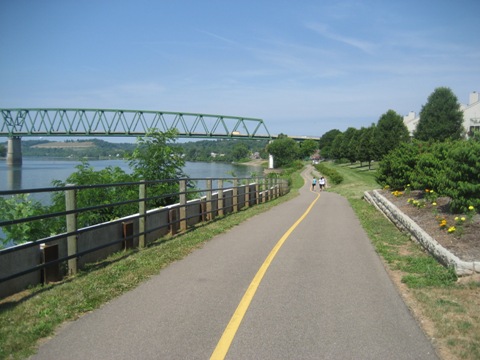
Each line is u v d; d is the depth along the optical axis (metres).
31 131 108.38
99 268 7.93
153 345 4.78
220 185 16.39
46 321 5.34
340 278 7.64
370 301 6.37
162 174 17.36
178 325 5.36
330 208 21.64
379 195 19.94
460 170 10.70
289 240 11.46
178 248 9.89
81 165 14.45
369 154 77.88
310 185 60.62
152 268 8.06
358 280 7.52
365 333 5.17
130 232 9.53
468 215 10.09
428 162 14.53
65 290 6.55
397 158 20.25
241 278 7.57
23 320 5.37
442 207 12.59
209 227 13.23
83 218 12.38
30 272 6.41
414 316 5.76
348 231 13.26
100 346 4.73
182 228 12.47
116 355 4.52
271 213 18.52
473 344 4.82
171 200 17.08
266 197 25.88
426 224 10.98
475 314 5.72
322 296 6.60
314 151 193.25
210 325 5.38
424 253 9.53
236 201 18.45
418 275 7.70
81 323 5.39
